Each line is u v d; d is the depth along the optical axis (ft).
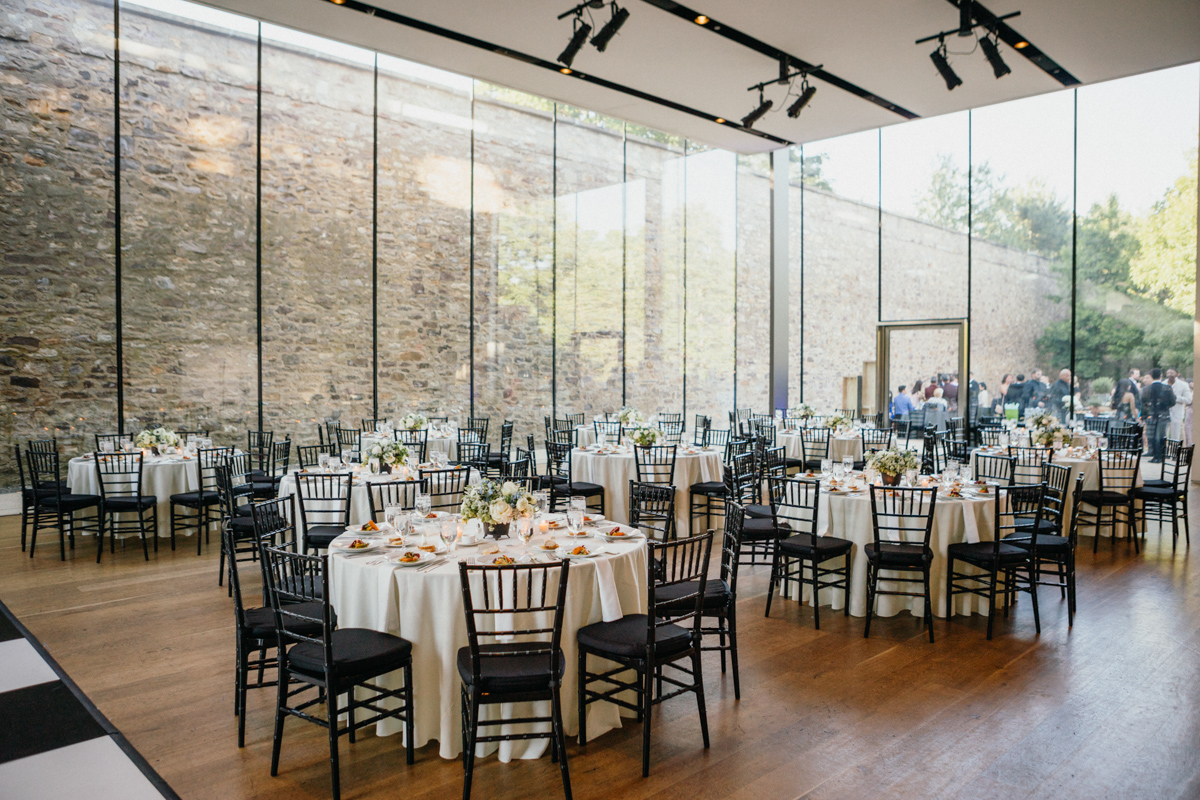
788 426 36.47
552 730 10.68
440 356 37.45
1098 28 21.35
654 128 31.78
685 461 25.22
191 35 29.71
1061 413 36.94
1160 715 12.13
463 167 37.68
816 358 44.70
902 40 22.59
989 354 38.93
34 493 22.03
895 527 16.22
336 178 33.71
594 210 42.32
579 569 11.26
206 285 30.45
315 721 9.93
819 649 15.06
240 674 11.35
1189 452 23.70
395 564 11.23
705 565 11.07
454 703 10.79
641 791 9.91
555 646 9.59
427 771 10.49
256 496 23.89
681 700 12.73
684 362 46.09
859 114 29.55
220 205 30.66
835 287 43.80
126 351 28.76
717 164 45.85
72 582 19.31
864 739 11.34
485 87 38.11
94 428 28.19
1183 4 19.88
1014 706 12.45
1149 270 34.55
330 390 33.96
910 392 41.65
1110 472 24.72
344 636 10.82
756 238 46.21
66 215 27.32
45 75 26.71
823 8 20.52
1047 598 18.43
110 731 11.55
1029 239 37.45
